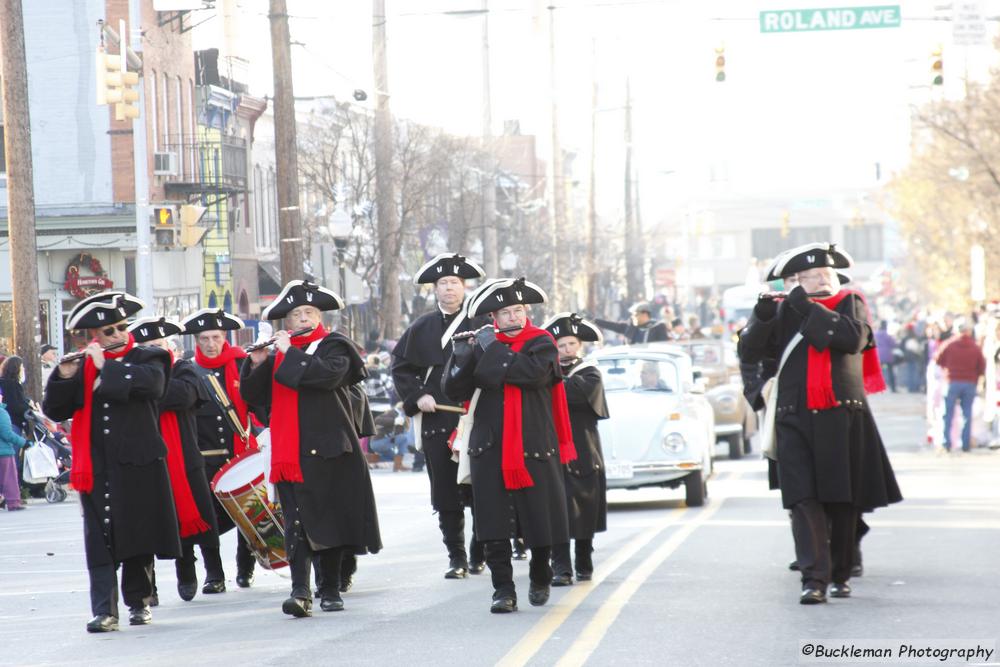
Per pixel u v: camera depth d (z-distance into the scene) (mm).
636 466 34750
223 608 21453
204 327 23422
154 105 73062
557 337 22703
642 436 34844
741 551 25781
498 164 83812
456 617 19547
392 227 63469
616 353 37844
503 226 89812
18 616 21641
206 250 80062
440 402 23625
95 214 68688
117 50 66375
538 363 19609
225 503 21531
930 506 32469
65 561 28141
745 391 21312
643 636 17750
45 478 40625
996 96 74938
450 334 23516
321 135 79375
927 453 50125
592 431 22672
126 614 21297
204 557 23422
